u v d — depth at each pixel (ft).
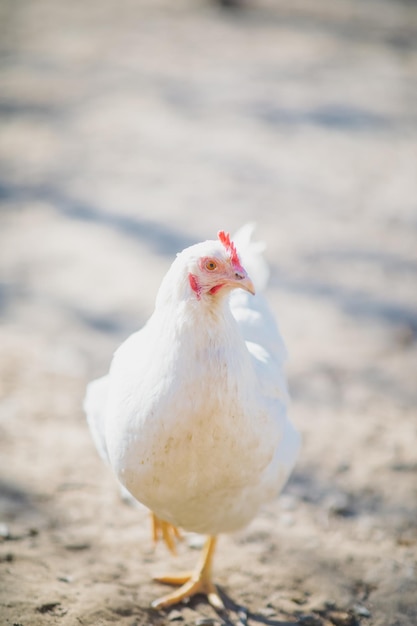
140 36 15.19
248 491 4.27
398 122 11.44
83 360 6.19
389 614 4.58
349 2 18.38
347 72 13.46
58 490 5.12
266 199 9.14
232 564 4.79
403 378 6.15
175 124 11.24
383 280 7.52
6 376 5.95
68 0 17.92
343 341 6.57
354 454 5.49
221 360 3.94
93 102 11.93
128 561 4.76
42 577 4.56
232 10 17.22
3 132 10.82
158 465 4.05
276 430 4.19
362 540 4.97
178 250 7.93
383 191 9.41
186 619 4.49
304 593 4.66
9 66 13.35
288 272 7.57
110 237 8.18
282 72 13.34
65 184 9.39
